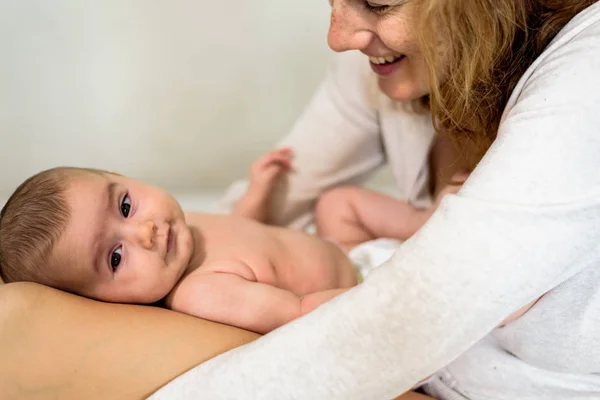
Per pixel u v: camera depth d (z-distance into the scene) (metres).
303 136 1.37
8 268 0.91
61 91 1.73
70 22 1.68
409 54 0.87
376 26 0.84
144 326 0.78
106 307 0.81
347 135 1.33
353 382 0.64
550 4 0.76
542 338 0.81
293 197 1.40
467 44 0.76
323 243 1.16
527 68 0.75
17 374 0.73
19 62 1.69
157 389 0.72
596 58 0.65
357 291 0.65
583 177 0.61
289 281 1.06
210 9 1.74
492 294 0.61
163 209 0.98
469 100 0.79
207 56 1.78
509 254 0.60
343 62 1.29
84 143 1.79
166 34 1.74
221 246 1.04
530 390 0.86
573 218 0.60
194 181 1.90
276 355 0.65
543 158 0.61
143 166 1.85
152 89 1.78
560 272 0.62
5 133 1.74
